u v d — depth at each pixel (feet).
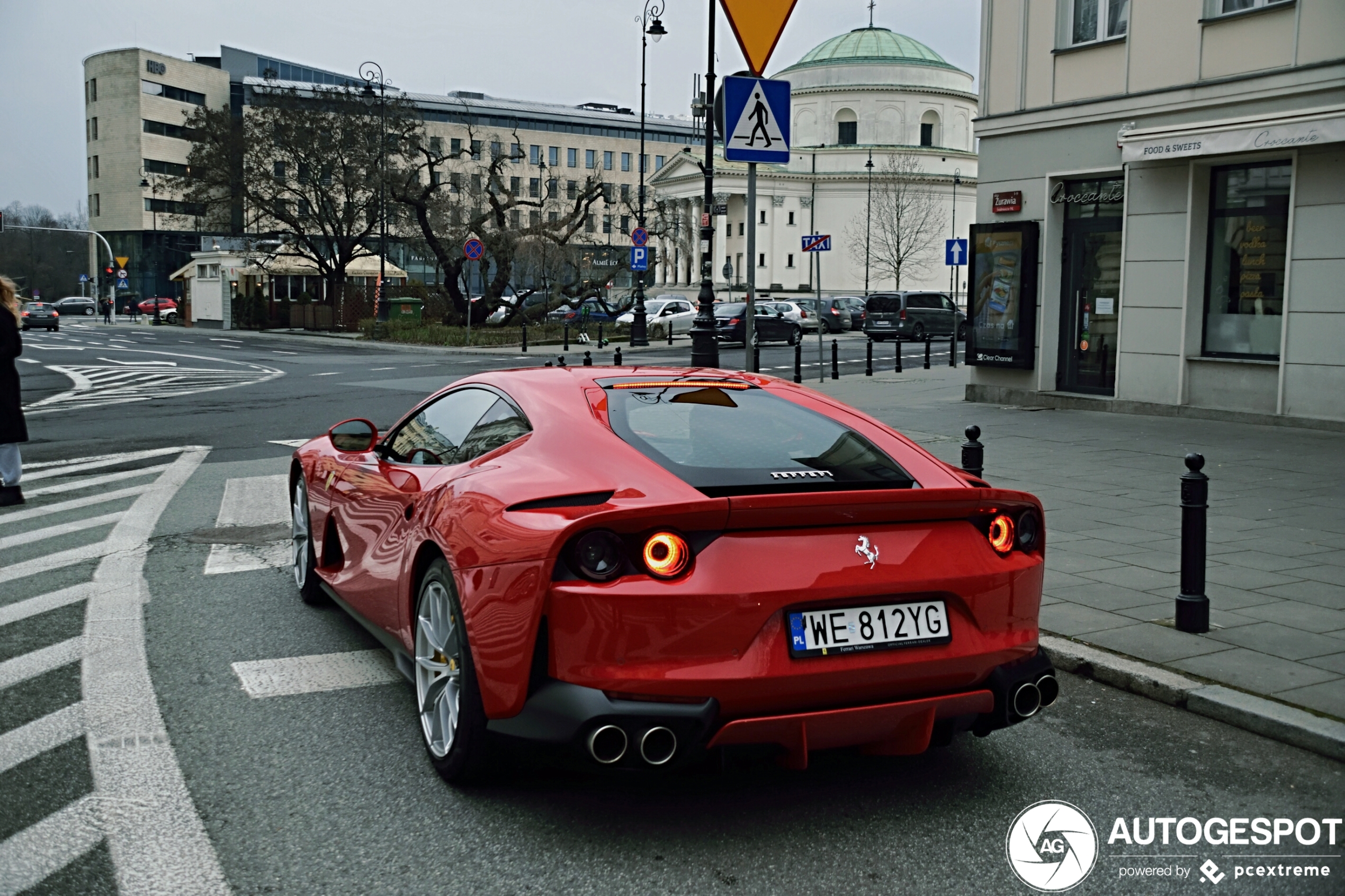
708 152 59.26
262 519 28.12
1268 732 14.16
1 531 26.68
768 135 26.04
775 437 12.67
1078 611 19.25
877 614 10.87
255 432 46.70
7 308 29.35
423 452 15.14
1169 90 46.55
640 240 116.16
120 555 24.08
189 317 230.89
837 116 296.30
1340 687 15.25
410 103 187.11
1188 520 18.02
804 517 10.66
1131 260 48.73
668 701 10.17
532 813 11.55
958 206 292.40
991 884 10.25
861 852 10.81
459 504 12.13
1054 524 26.76
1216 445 39.47
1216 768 13.20
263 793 11.99
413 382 75.51
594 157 389.60
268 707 14.71
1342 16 40.47
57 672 16.16
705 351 59.26
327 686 15.56
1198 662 16.38
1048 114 51.80
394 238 166.40
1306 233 42.16
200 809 11.59
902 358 102.01
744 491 11.12
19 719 14.25
